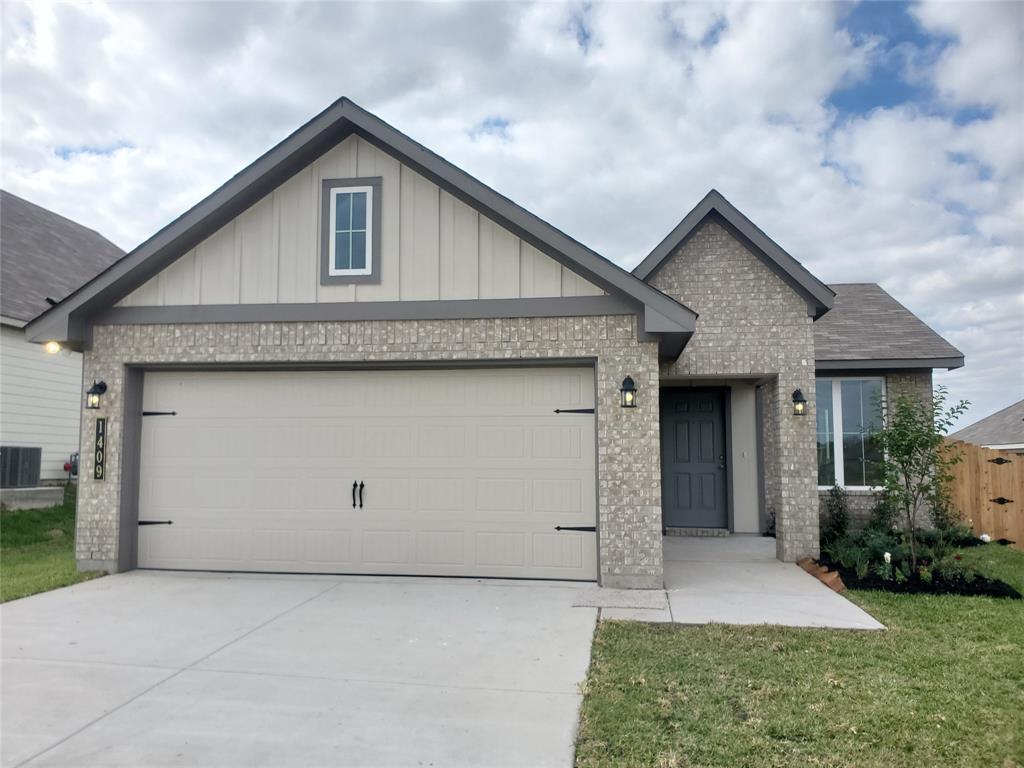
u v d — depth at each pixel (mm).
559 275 7852
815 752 3730
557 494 7945
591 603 6887
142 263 8211
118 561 8336
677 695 4516
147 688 4668
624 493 7625
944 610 6664
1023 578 8195
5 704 4398
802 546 9398
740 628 6031
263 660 5223
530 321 7871
